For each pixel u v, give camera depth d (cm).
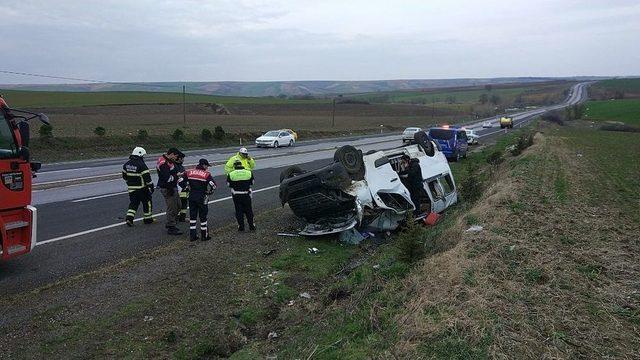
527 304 551
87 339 559
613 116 8188
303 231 1037
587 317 526
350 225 998
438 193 1288
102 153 3025
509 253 724
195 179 952
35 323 586
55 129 3559
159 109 7025
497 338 464
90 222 1080
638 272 680
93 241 927
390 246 973
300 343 549
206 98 10562
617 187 1545
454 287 583
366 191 1023
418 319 508
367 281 711
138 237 967
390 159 1200
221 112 7675
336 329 554
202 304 671
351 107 10862
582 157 2552
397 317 536
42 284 705
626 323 518
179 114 6619
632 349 461
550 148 2867
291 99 12550
